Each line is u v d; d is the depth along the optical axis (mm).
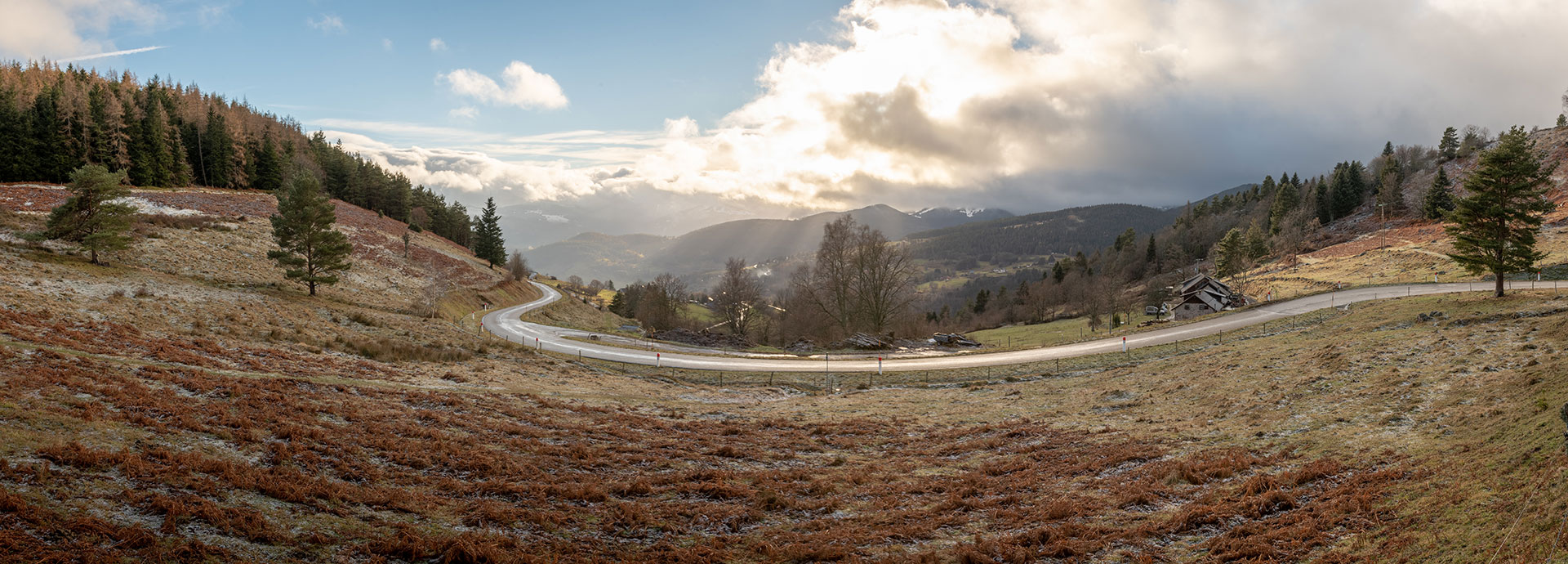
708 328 101375
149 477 13016
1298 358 35688
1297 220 143250
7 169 94250
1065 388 40156
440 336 52406
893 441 28906
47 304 33188
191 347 30375
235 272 66312
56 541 10016
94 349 25750
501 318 90312
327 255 61844
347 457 17641
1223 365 38062
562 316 107625
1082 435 27750
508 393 32500
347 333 45656
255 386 23312
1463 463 15797
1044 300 129625
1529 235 44844
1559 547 9977
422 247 121562
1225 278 117188
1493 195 45781
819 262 73938
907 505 18875
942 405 37406
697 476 20578
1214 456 21344
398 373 35062
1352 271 96750
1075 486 20172
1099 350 54312
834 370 50875
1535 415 17328
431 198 175875
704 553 14070
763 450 25812
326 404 23047
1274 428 24078
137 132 109688
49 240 54531
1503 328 33688
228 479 13875
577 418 29141
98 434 15016
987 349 61938
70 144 102250
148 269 54219
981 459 25016
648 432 27672
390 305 76375
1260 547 13578
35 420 14883
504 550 12797
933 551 14750
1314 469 18000
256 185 140375
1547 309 37156
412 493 15844
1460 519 12664
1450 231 48594
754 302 91625
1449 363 28406
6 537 9562
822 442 28109
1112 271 163125
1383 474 16516
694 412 34031
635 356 56500
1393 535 12945
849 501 19328
